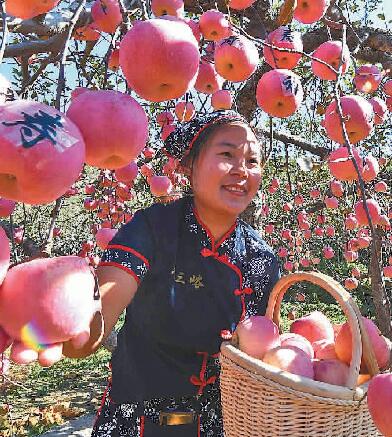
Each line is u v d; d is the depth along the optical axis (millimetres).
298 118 4660
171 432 1682
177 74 1156
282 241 6348
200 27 1760
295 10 1897
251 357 1391
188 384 1701
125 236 1593
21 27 1881
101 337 1222
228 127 1695
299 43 1794
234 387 1419
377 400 999
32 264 854
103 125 943
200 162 1713
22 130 795
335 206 4461
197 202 1772
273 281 1873
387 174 4402
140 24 1163
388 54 2830
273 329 1536
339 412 1297
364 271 9953
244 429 1385
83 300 869
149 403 1688
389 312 1152
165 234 1688
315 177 5855
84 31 2049
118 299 1468
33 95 2914
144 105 2949
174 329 1687
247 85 3396
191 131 1733
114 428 1717
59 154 814
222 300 1738
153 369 1698
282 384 1293
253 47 1780
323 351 1561
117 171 2348
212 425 1729
